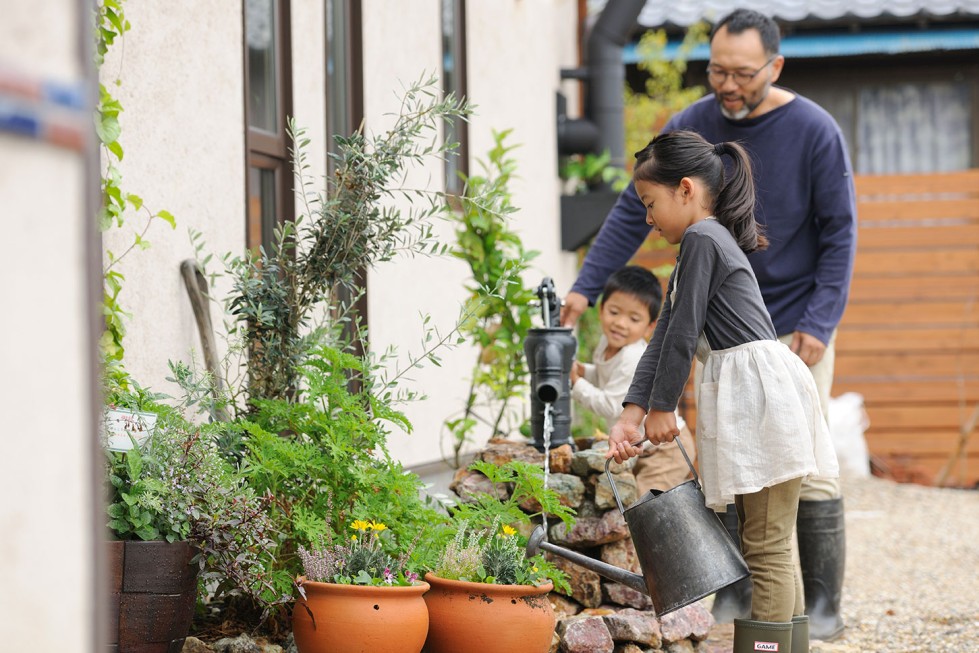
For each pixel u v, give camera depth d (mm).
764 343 4379
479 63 9773
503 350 6895
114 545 3607
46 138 1599
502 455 5410
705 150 4527
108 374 4152
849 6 14477
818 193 6074
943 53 15383
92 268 1709
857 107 15797
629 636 4797
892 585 7812
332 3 7133
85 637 1695
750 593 6184
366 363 4734
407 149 5027
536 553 4570
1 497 1560
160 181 5000
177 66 5145
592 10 16328
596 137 12703
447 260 8555
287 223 4891
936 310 13969
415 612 3961
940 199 14000
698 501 4301
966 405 13977
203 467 3914
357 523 4277
